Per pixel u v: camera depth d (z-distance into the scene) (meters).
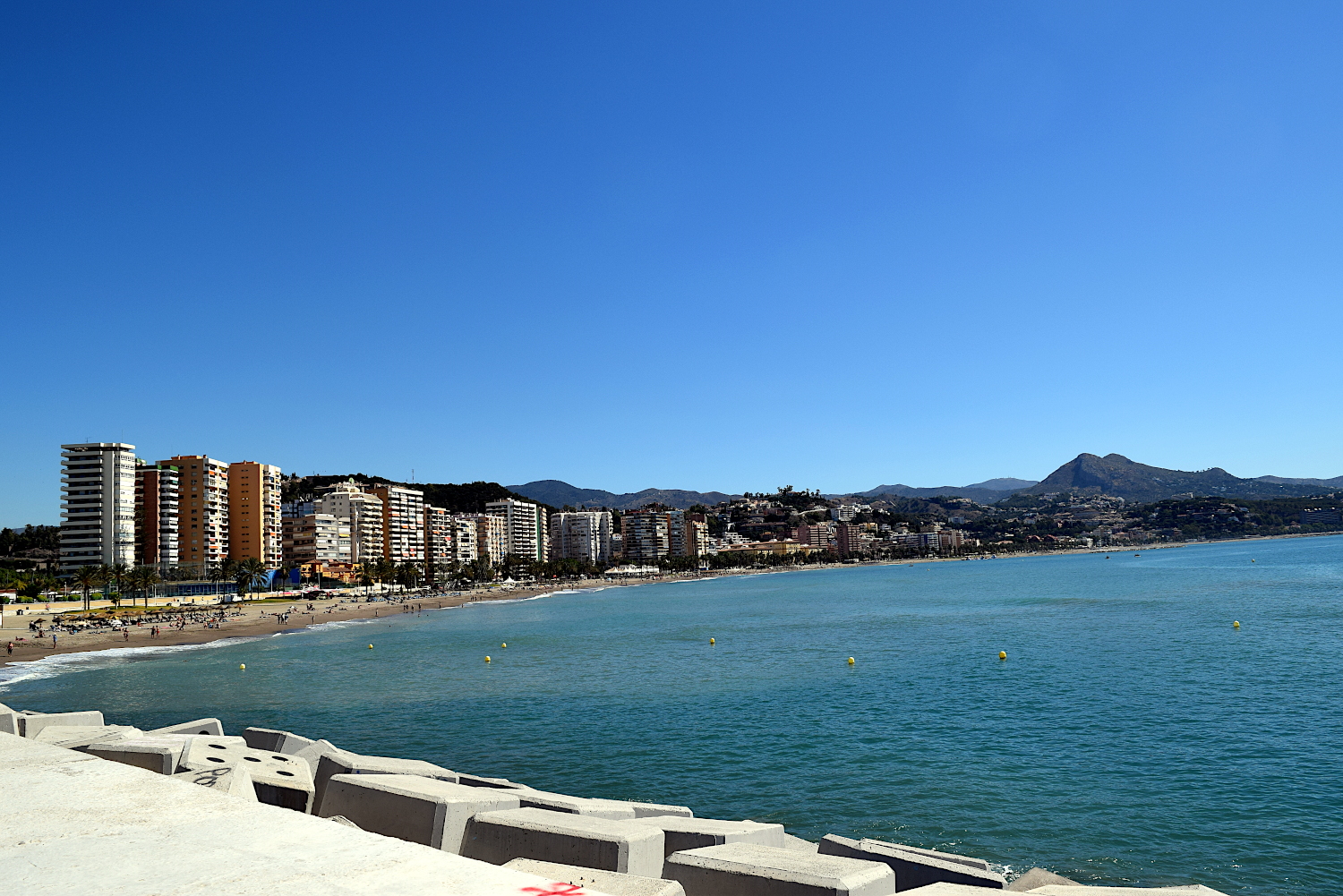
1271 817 23.48
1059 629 76.81
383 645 84.69
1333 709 36.72
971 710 39.84
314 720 42.41
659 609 137.25
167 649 85.50
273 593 180.88
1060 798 25.72
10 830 5.93
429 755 33.47
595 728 38.28
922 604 121.81
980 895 9.45
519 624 111.56
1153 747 31.55
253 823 6.00
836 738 34.66
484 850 11.42
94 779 7.45
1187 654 55.88
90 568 134.00
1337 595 101.12
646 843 10.91
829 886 9.25
